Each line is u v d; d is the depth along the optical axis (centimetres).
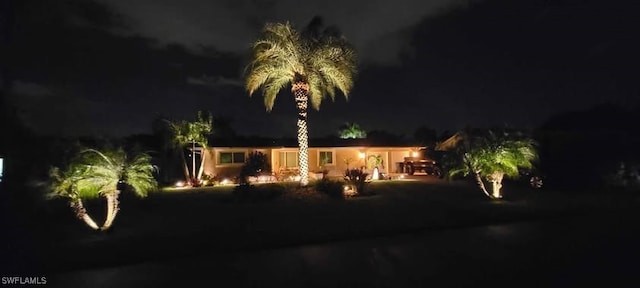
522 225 1498
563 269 930
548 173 2770
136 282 878
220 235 1309
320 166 3700
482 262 999
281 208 1855
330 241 1248
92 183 1285
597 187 2616
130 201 1986
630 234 1309
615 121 4075
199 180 3033
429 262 1005
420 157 4100
